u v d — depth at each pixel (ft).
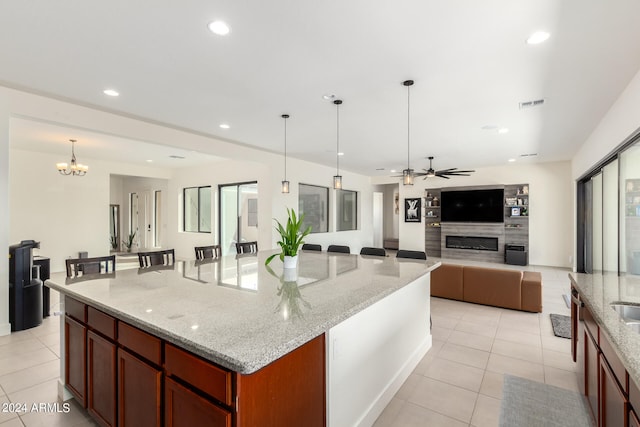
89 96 11.18
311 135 16.65
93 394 6.24
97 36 7.48
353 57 8.48
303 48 8.03
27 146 19.65
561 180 25.16
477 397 7.63
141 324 4.83
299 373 4.69
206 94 11.01
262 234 22.20
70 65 8.91
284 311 5.21
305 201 25.58
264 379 4.09
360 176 32.91
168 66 8.98
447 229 29.66
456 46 7.93
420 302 9.75
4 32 7.28
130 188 34.27
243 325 4.60
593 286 7.63
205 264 10.03
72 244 23.36
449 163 25.93
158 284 7.17
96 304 5.82
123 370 5.44
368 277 7.84
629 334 4.57
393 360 7.84
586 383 7.13
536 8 6.46
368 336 6.66
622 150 11.77
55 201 22.56
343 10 6.54
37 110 10.98
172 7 6.42
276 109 12.54
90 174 24.27
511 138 17.37
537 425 6.59
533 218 26.14
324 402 5.28
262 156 20.65
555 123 14.52
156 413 4.77
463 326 12.27
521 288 13.94
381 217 38.93
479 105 12.11
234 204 25.39
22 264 11.67
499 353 9.96
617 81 10.03
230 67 9.05
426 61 8.70
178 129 15.38
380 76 9.60
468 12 6.59
